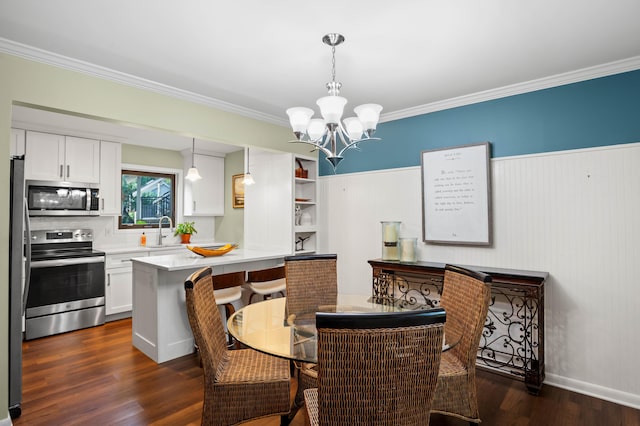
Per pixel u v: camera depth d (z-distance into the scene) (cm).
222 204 572
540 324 254
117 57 239
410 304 238
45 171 399
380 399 113
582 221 258
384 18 192
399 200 356
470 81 280
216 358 190
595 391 251
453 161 316
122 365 297
